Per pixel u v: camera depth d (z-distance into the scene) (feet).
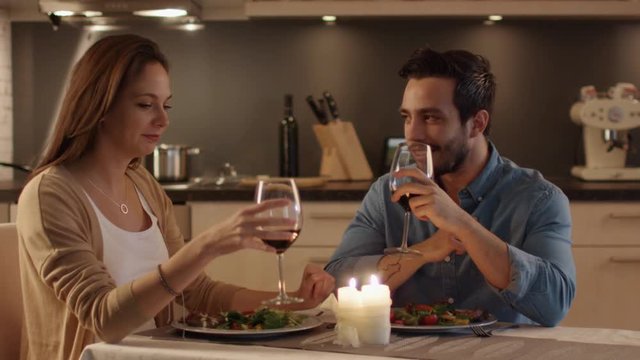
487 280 5.74
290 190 4.91
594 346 4.82
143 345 4.88
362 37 13.23
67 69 13.29
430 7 12.18
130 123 5.94
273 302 4.95
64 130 5.98
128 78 5.90
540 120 13.19
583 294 11.07
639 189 10.95
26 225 5.57
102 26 13.29
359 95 13.26
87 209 5.84
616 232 11.03
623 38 13.07
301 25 13.24
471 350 4.70
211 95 13.34
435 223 5.64
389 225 6.91
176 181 12.59
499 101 13.19
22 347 6.14
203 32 13.29
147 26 13.30
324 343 4.87
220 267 11.35
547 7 12.17
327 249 11.26
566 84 13.15
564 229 6.37
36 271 5.67
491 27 13.12
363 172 12.85
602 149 12.25
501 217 6.55
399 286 6.62
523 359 4.49
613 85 13.10
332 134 12.75
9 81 13.28
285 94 13.30
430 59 6.42
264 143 13.35
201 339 5.07
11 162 13.35
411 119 6.45
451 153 6.41
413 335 5.14
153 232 6.41
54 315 5.67
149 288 4.99
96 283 5.22
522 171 6.66
